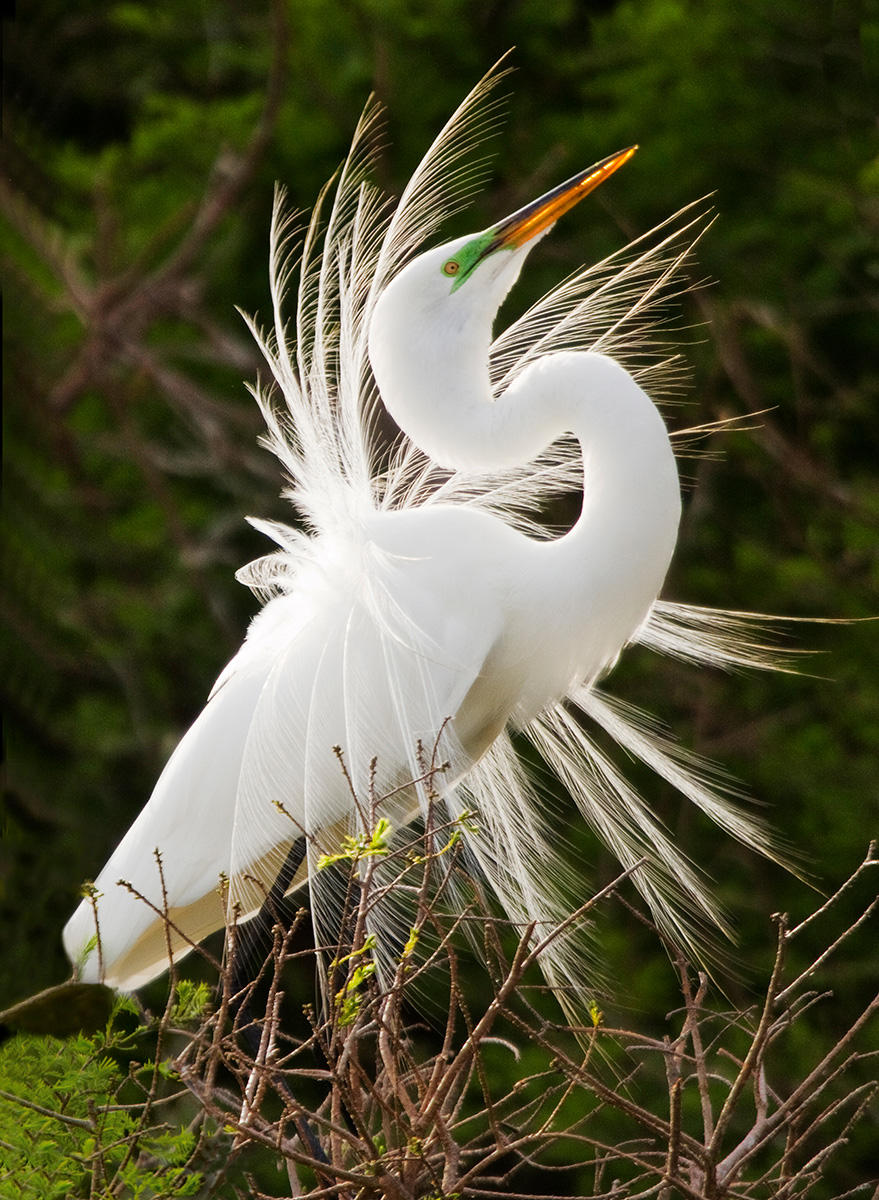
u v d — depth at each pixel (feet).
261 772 20.86
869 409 45.19
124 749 39.11
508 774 23.22
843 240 45.29
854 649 41.65
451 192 30.89
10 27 45.60
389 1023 15.52
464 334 20.80
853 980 36.99
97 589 41.98
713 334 41.50
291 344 27.27
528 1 48.19
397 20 47.06
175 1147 15.70
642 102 46.65
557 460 24.09
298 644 21.13
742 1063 16.43
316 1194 14.79
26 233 42.45
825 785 39.55
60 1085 16.35
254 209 46.34
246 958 20.68
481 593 20.59
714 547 44.24
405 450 25.05
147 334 45.47
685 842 37.47
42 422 41.47
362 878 16.72
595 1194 16.05
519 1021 14.70
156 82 50.37
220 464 43.16
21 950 31.58
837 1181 33.12
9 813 36.52
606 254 44.60
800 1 46.98
